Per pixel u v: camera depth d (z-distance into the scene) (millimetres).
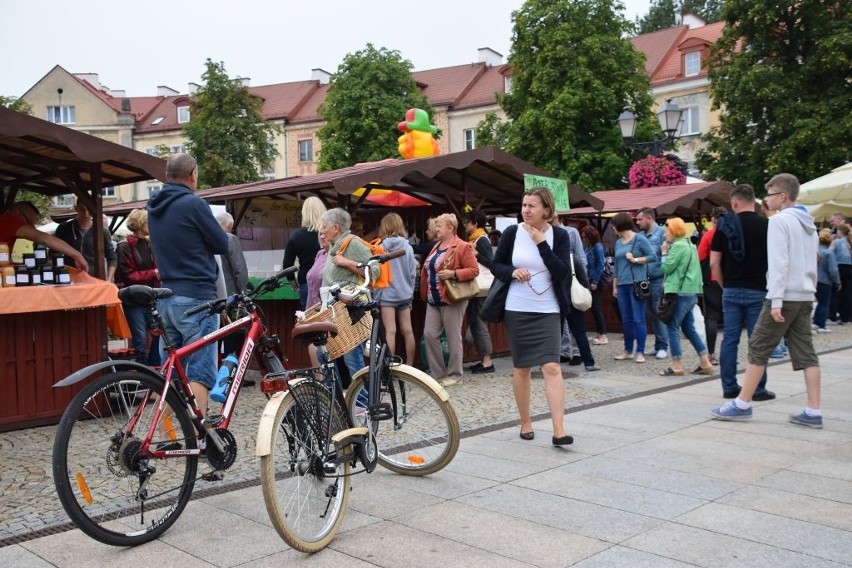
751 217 6723
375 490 4500
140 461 3623
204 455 3943
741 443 5441
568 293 5371
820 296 13328
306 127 50688
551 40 29125
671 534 3691
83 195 7160
